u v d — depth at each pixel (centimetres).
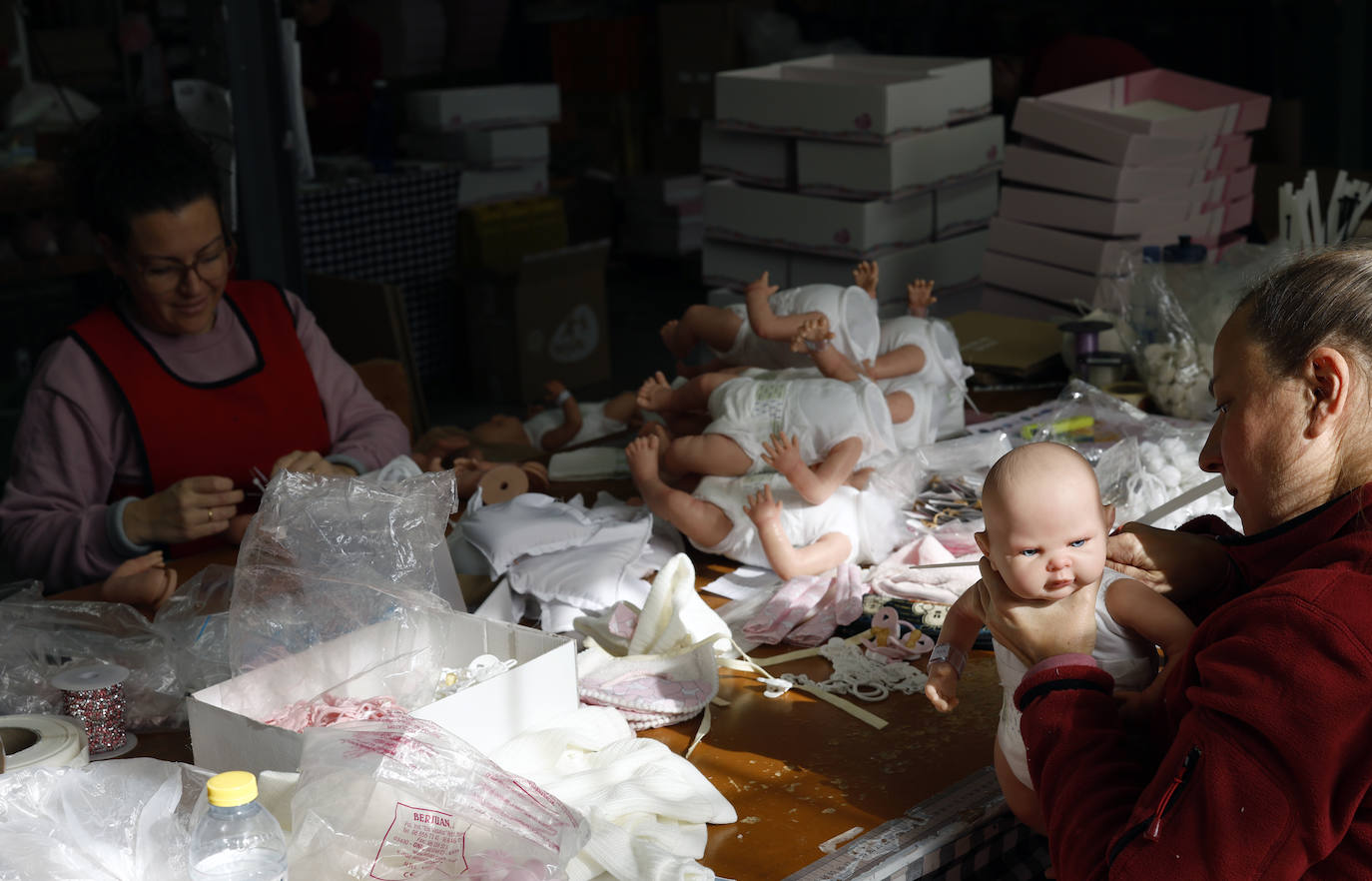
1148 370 260
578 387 622
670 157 812
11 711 149
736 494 194
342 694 130
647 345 684
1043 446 114
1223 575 123
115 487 232
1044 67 489
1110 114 319
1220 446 106
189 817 108
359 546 150
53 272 454
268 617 146
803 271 355
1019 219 337
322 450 251
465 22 819
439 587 167
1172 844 92
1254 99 338
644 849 113
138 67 545
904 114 331
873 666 158
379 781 104
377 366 327
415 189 604
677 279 819
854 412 197
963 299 366
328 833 103
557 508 193
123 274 222
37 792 109
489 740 129
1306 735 87
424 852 104
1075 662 109
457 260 640
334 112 682
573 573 180
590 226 818
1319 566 95
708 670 152
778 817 126
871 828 123
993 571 116
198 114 363
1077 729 105
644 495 199
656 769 127
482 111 668
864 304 229
